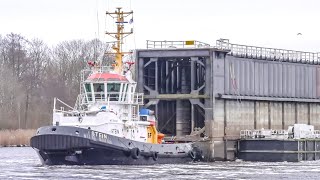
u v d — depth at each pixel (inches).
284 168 6978.4
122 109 6934.1
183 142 7815.0
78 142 6437.0
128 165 6707.7
